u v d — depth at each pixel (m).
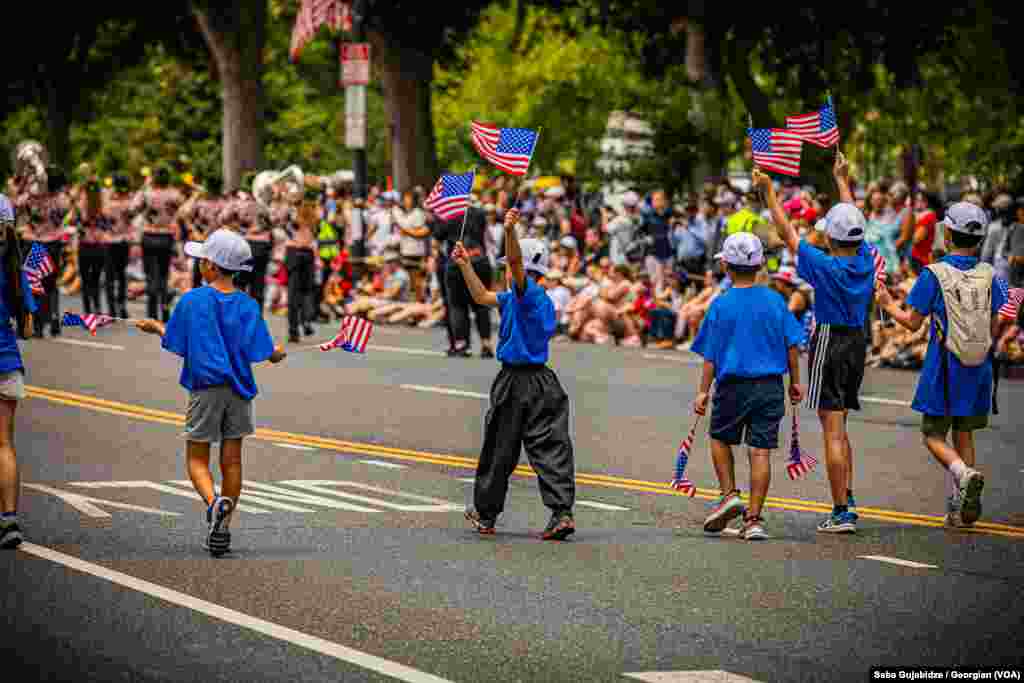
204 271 25.72
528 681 18.69
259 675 18.70
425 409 42.41
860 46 86.88
